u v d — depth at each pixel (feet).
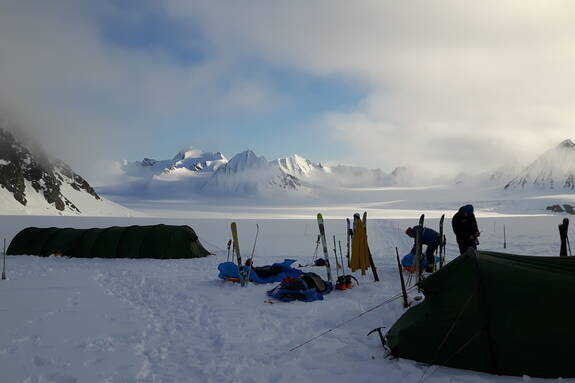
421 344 19.01
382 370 18.54
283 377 18.35
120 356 21.35
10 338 24.40
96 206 499.10
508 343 17.58
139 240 64.90
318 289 33.86
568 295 18.06
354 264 41.57
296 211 615.98
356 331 24.41
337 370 18.93
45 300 34.58
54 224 170.81
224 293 36.11
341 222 171.63
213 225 160.35
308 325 25.95
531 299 18.10
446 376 17.49
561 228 35.83
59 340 24.03
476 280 18.97
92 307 32.12
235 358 20.72
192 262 59.16
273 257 61.98
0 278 45.68
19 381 18.37
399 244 82.99
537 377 17.08
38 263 59.16
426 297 21.01
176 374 18.98
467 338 18.21
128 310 31.19
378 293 33.45
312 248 75.61
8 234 118.11
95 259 63.26
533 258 20.68
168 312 30.53
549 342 17.25
